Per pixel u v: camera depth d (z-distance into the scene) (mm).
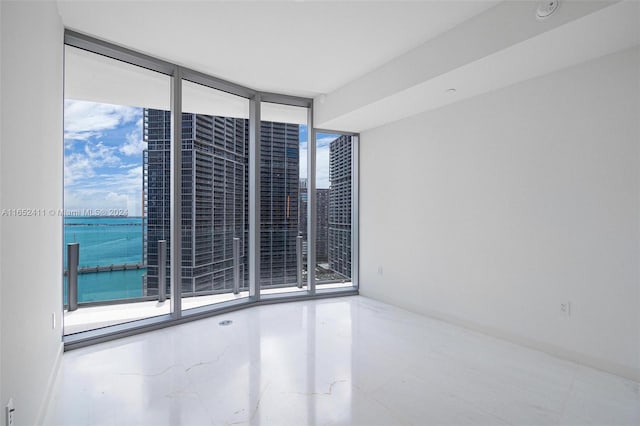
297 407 2137
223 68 3701
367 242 5008
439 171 3936
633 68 2486
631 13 2039
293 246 4855
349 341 3234
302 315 4043
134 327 3338
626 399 2242
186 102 3977
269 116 4781
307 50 3291
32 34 1862
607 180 2615
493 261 3385
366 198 5023
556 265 2908
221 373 2564
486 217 3447
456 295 3740
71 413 2045
